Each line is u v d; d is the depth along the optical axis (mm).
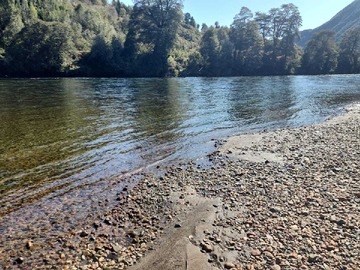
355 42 106875
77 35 81562
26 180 10141
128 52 77438
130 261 6180
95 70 70812
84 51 76312
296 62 99188
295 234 6910
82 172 11047
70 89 38281
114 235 7086
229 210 8312
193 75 84125
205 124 20203
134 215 8023
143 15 77812
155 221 7773
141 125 18969
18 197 8930
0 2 68125
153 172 11344
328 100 32844
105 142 14961
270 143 15398
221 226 7492
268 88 46500
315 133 17453
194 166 12086
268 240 6750
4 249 6469
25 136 15227
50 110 22344
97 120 19734
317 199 8719
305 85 52719
